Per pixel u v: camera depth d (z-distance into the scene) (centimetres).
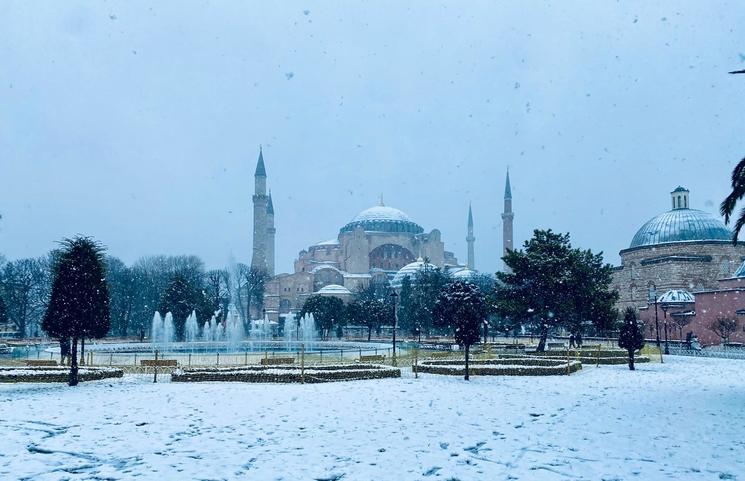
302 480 974
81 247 2397
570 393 2080
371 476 995
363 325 9131
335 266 14612
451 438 1279
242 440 1259
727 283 6975
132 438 1273
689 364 3681
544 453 1144
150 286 9919
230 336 7856
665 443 1224
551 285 4512
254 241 13025
